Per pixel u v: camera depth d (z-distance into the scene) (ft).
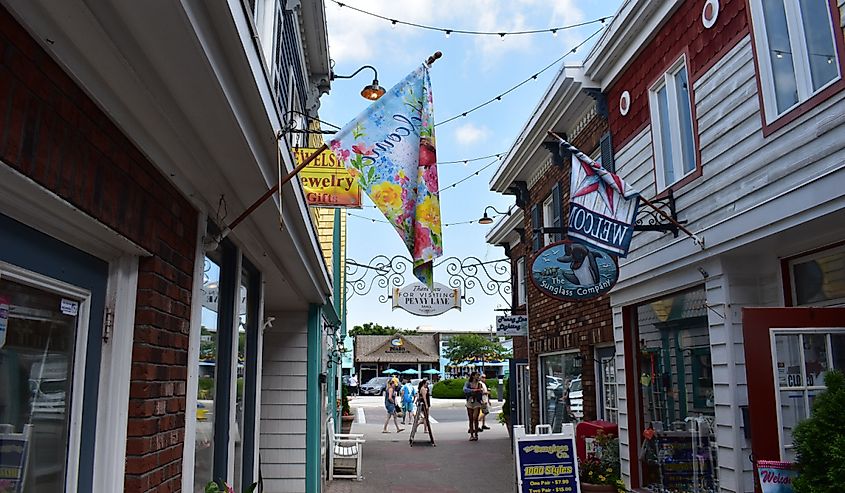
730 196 18.92
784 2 17.01
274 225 14.96
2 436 6.56
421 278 11.87
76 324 8.09
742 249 18.31
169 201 10.29
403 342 196.13
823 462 12.37
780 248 18.10
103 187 7.82
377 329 241.14
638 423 25.50
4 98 5.83
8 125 5.88
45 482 7.39
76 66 6.95
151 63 7.61
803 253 17.44
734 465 18.35
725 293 19.02
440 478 35.55
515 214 46.73
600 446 27.12
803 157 15.93
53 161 6.68
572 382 36.09
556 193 36.68
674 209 21.95
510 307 51.11
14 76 6.00
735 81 18.93
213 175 11.15
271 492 27.25
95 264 8.46
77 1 6.15
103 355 8.68
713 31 20.21
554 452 22.61
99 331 8.58
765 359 15.37
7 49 5.89
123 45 7.07
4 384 6.61
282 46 23.40
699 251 20.01
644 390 25.52
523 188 43.75
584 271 23.18
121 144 8.37
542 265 23.27
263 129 10.36
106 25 6.68
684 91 22.57
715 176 19.74
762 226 17.03
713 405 20.58
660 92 24.25
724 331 19.01
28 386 7.06
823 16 15.81
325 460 34.63
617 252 19.65
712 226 19.35
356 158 11.94
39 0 6.04
